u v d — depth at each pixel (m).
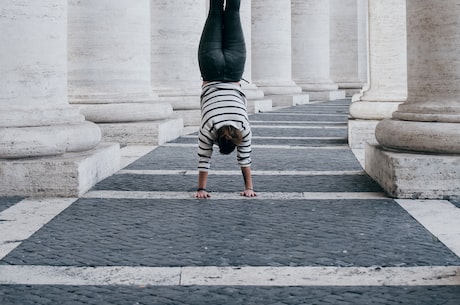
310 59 45.94
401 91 17.47
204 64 10.10
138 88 18.33
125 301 5.67
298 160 14.59
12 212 9.24
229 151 9.83
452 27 10.70
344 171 12.98
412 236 7.82
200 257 6.98
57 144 10.81
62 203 9.89
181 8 23.45
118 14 17.81
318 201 10.02
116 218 8.85
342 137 19.58
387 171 10.51
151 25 23.59
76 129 11.23
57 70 11.38
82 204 9.80
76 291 5.93
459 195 10.12
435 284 6.07
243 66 10.21
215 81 10.11
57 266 6.68
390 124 11.18
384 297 5.73
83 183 10.59
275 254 7.09
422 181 10.15
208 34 10.14
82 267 6.64
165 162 14.37
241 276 6.34
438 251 7.16
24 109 10.83
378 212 9.19
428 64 10.96
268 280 6.22
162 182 11.71
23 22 10.88
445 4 10.72
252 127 22.81
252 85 32.06
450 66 10.73
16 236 7.89
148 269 6.57
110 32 17.78
